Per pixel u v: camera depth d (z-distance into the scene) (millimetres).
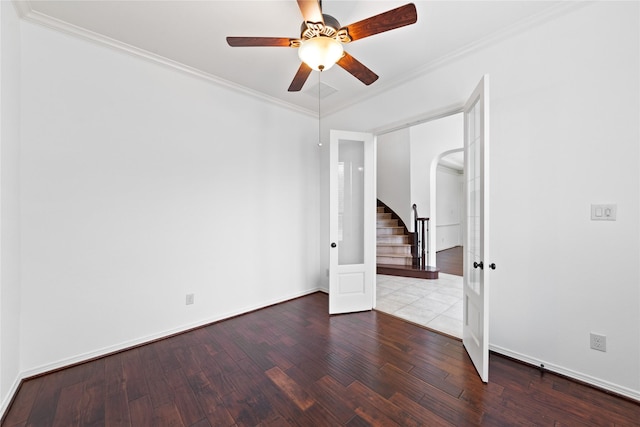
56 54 2072
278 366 2115
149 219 2523
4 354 1675
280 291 3600
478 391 1802
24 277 1938
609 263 1779
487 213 1877
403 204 5957
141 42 2324
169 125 2650
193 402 1727
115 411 1650
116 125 2344
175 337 2611
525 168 2098
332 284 3182
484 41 2270
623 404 1672
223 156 3047
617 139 1744
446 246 8180
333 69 2770
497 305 2254
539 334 2057
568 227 1925
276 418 1592
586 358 1864
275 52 2486
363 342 2496
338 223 3424
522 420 1551
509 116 2168
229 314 3076
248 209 3268
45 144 2021
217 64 2680
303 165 3881
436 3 1880
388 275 5070
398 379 1941
